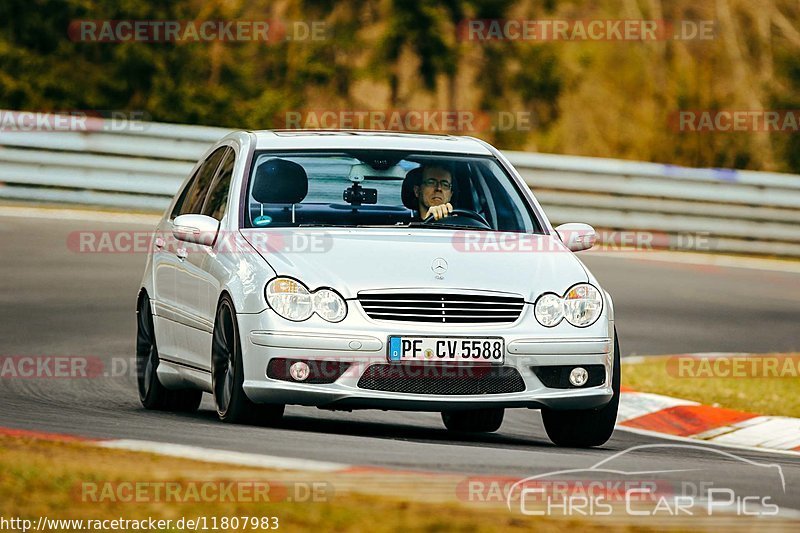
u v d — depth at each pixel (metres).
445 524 16.91
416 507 17.95
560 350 26.62
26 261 57.28
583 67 99.31
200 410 32.75
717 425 34.31
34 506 17.70
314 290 26.20
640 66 100.81
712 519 18.78
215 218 29.70
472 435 30.80
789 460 28.62
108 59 95.56
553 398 26.55
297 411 33.47
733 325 54.75
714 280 66.62
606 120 97.81
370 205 29.38
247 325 26.39
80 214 69.31
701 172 77.06
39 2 96.50
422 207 29.64
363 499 18.31
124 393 35.25
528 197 30.67
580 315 27.08
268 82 95.88
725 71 103.06
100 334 44.53
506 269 27.34
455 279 26.70
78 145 71.50
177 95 94.50
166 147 72.94
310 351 25.88
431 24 98.19
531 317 26.67
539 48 99.12
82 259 58.75
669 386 39.00
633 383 39.25
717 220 77.06
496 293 26.64
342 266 26.70
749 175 77.81
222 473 19.95
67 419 27.72
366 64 96.44
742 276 68.94
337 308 26.06
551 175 75.50
